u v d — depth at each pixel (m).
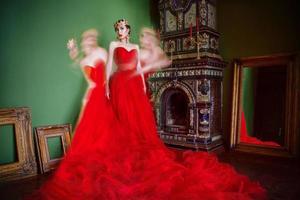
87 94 4.13
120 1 4.63
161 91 4.75
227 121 4.68
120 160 3.38
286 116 3.95
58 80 3.82
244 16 4.43
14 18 3.32
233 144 4.46
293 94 3.90
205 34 4.27
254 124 4.29
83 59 4.11
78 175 3.02
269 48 4.20
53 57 3.75
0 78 3.23
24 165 3.32
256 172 3.38
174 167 3.17
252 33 4.36
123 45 4.22
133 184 2.76
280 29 4.08
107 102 4.24
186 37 4.49
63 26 3.84
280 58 4.04
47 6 3.65
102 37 4.37
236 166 3.63
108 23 4.46
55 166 3.61
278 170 3.46
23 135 3.36
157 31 5.29
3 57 3.24
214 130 4.48
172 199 2.46
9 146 3.33
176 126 4.66
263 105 4.21
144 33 5.10
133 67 4.31
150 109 4.44
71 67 3.96
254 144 4.27
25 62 3.45
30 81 3.52
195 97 4.33
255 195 2.60
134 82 4.32
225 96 4.70
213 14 4.56
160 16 4.88
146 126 4.24
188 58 4.42
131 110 4.20
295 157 3.86
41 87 3.63
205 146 4.20
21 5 3.38
